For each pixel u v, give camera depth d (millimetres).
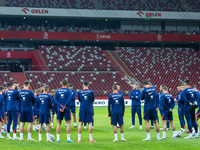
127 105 33719
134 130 13484
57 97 9773
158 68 45062
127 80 41438
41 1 46688
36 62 41656
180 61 47156
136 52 48250
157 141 9898
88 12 43875
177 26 51125
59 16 43094
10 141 9820
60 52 45625
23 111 9984
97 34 45625
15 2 45062
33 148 8508
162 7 49156
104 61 45250
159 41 47469
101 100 33531
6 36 42156
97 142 9750
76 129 13945
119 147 8750
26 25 46875
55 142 9695
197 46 51562
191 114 10820
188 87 10852
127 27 49844
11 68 42062
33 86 37688
